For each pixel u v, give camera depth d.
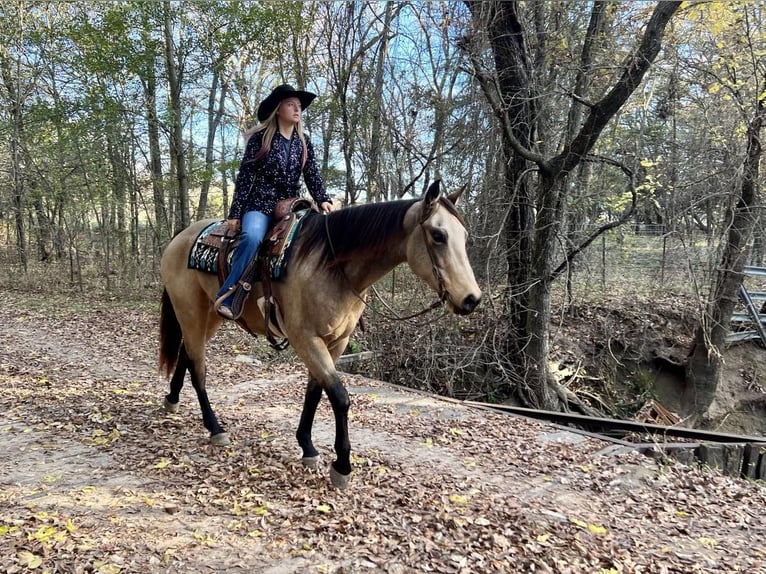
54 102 12.29
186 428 4.36
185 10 11.09
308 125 10.19
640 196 8.63
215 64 11.38
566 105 8.33
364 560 2.60
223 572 2.45
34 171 13.75
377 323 8.68
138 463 3.60
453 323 8.23
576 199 8.80
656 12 6.16
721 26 7.36
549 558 2.71
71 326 9.20
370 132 9.27
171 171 13.03
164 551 2.57
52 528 2.68
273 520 2.92
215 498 3.15
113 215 15.04
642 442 5.01
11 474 3.37
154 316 10.49
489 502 3.35
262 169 3.38
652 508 3.49
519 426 5.08
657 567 2.72
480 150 7.77
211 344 8.27
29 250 17.61
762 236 9.49
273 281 3.26
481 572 2.56
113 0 10.96
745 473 4.85
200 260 3.72
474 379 8.34
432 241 2.73
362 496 3.27
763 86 7.92
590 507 3.43
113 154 13.11
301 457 3.84
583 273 11.12
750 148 8.09
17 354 6.88
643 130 9.78
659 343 9.82
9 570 2.30
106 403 4.95
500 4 6.96
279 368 6.87
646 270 11.52
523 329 8.09
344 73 9.46
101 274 15.62
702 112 8.91
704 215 9.85
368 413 5.21
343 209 3.17
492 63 7.39
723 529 3.27
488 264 7.29
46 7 13.92
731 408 9.32
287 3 10.08
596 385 9.30
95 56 11.09
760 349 10.20
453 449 4.36
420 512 3.12
